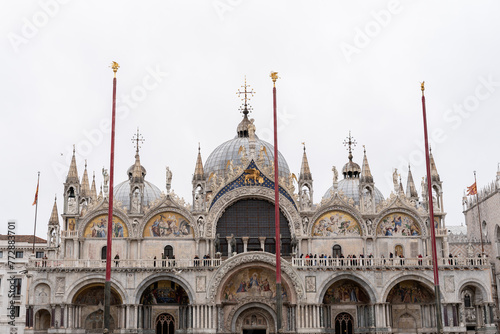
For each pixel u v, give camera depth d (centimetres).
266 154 10206
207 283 8438
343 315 8762
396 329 8706
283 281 8525
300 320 8344
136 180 9206
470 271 8531
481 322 8600
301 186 9281
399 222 9156
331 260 8606
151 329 8650
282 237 9156
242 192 9119
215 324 8375
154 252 8962
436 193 9256
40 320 8512
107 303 6500
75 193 9038
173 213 9088
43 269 8362
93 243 8962
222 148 11281
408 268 8488
